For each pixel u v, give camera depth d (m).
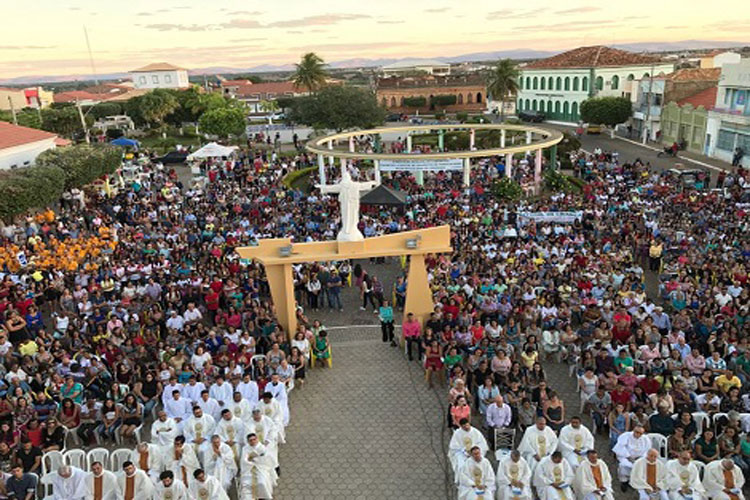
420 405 16.14
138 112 94.00
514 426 14.54
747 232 26.42
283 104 106.75
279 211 33.81
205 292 21.48
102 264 23.89
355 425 15.30
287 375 16.27
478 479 11.78
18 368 15.85
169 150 69.44
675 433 12.63
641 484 11.69
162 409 15.88
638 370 15.95
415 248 18.08
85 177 38.94
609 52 83.31
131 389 15.81
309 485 13.07
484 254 23.88
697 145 56.75
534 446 12.47
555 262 23.08
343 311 22.69
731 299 18.84
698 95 60.59
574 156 52.44
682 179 40.25
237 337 17.83
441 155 36.94
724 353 16.39
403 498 12.61
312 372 18.11
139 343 17.56
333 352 19.31
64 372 16.11
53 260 24.17
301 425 15.36
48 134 44.50
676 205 31.94
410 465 13.68
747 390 15.18
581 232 27.25
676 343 16.55
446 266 22.61
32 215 33.72
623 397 14.08
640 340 16.73
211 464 12.80
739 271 20.92
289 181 46.81
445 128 48.19
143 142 80.62
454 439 12.80
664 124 63.06
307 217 32.41
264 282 23.17
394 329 20.69
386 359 18.73
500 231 27.59
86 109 102.31
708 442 12.47
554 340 18.05
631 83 74.44
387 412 15.84
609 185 38.81
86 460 12.73
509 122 88.00
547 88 88.62
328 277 22.41
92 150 41.81
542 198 38.41
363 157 37.91
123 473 11.81
